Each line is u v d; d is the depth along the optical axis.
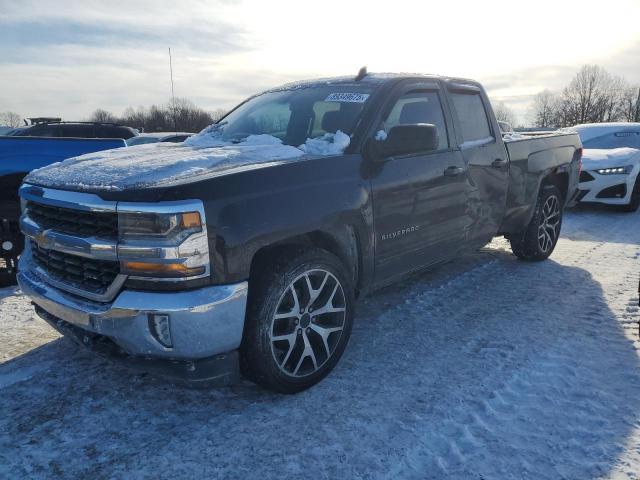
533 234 5.44
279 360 2.83
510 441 2.52
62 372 3.23
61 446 2.51
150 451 2.47
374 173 3.33
